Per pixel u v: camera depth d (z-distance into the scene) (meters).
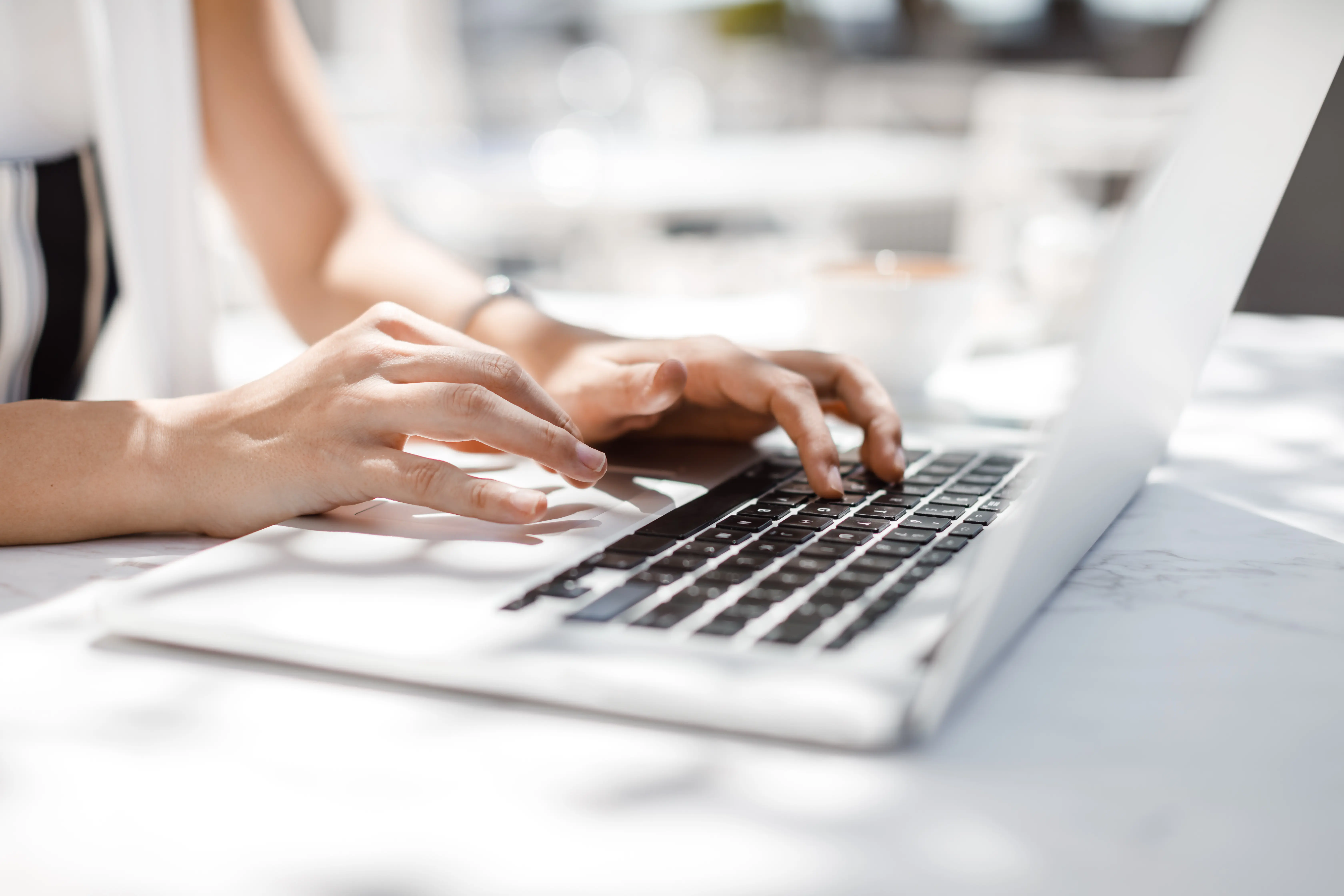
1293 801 0.31
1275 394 0.94
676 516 0.54
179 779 0.33
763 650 0.37
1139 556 0.53
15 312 0.85
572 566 0.46
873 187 3.00
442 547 0.50
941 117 4.63
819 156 3.19
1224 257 0.46
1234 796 0.31
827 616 0.40
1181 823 0.30
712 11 5.33
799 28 5.37
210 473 0.55
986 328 1.19
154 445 0.56
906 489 0.60
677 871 0.28
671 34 5.32
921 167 3.09
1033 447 0.72
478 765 0.33
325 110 1.04
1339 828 0.30
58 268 0.88
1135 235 0.32
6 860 0.29
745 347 0.74
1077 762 0.33
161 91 0.92
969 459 0.68
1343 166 1.34
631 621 0.40
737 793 0.32
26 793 0.32
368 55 4.49
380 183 2.85
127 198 0.91
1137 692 0.38
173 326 0.96
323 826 0.30
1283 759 0.33
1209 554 0.54
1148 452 0.56
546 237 3.09
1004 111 2.83
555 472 0.53
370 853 0.29
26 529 0.55
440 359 0.55
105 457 0.56
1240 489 0.66
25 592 0.49
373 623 0.41
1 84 0.86
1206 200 0.39
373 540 0.51
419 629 0.40
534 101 4.27
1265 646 0.42
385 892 0.27
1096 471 0.42
